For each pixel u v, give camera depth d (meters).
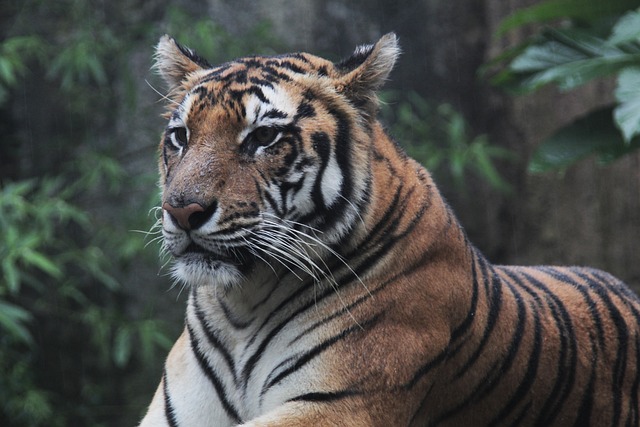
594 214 15.53
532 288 7.40
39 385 15.48
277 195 6.17
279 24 15.85
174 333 15.50
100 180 15.41
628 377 7.62
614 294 7.77
